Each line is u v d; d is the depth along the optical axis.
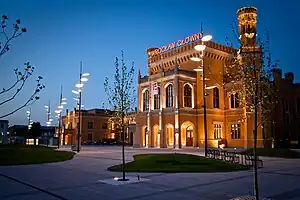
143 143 60.34
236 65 12.54
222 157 26.02
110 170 19.50
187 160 23.34
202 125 54.34
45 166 22.92
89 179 15.59
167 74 56.41
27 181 15.10
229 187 12.91
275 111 48.91
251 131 49.09
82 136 89.81
